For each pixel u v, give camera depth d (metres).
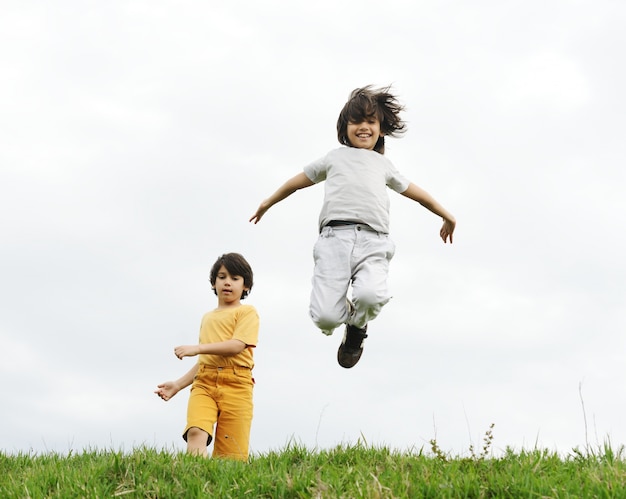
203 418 6.01
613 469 4.04
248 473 4.55
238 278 6.52
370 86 6.09
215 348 6.00
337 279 5.62
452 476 4.10
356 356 6.25
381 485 4.02
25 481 4.61
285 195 6.18
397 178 6.04
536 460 4.52
